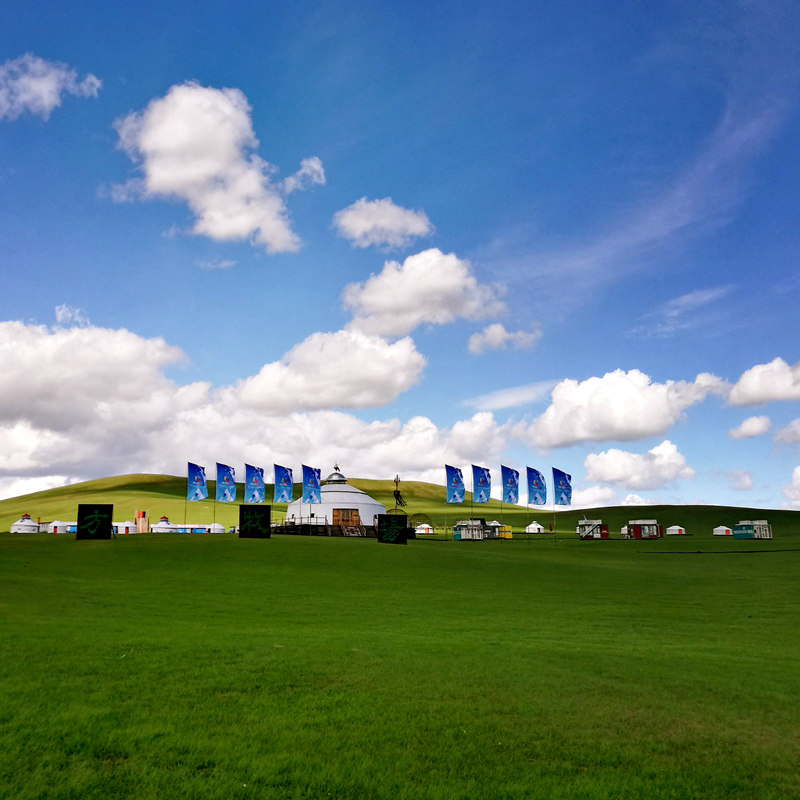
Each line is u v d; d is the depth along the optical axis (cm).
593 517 19625
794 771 1174
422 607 3275
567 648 2219
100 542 6384
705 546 8938
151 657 1783
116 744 1160
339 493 10588
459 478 8488
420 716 1398
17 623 2227
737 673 1881
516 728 1354
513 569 5322
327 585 4109
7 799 945
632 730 1370
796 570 5594
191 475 8706
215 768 1094
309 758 1151
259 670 1700
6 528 15062
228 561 5225
